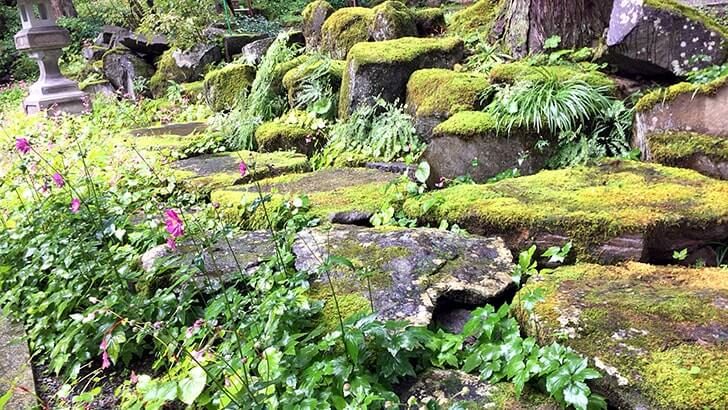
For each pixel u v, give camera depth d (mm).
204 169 4109
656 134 3025
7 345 2365
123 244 2971
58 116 6652
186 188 3740
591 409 1487
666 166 2932
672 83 3637
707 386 1427
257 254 2482
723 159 2799
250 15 9695
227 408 1601
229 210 3162
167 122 6727
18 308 2645
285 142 4602
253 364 1781
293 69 5160
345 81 4500
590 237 2357
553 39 4145
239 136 5023
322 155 4395
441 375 1702
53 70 7781
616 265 2201
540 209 2504
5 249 2906
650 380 1477
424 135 3922
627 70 3811
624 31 3607
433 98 3887
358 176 3582
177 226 1860
